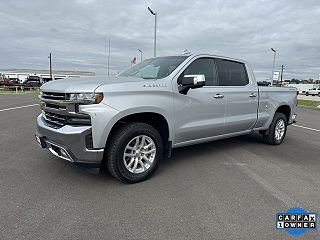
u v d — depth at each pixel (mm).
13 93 31016
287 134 8070
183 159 4992
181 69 4211
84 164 3383
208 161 4910
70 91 3312
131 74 4734
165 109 3912
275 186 3834
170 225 2752
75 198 3275
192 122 4355
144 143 3852
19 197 3252
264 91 5719
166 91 3910
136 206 3127
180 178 4031
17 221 2738
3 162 4504
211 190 3633
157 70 4418
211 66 4758
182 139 4336
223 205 3213
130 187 3650
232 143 6410
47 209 2994
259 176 4215
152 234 2590
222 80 4918
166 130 4090
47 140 3703
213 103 4609
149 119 4082
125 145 3600
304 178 4180
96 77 4188
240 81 5293
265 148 6004
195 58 4469
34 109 13102
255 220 2896
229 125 4996
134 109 3529
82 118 3332
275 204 3277
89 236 2529
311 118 13477
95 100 3271
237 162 4898
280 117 6246
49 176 3934
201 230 2680
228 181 3969
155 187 3676
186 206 3162
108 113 3307
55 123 3639
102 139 3326
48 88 3682
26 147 5480
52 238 2479
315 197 3508
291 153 5633
